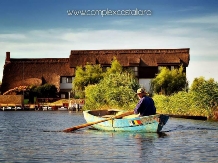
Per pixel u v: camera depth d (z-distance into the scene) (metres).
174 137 27.31
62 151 22.27
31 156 20.94
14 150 22.72
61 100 80.88
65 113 61.47
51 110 72.81
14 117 51.34
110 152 21.86
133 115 31.02
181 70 82.88
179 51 92.31
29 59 96.56
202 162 19.36
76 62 92.44
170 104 47.19
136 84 59.72
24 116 53.59
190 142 25.09
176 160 19.78
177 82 81.50
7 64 95.56
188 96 44.72
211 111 41.38
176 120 40.97
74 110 72.06
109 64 91.19
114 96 53.94
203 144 24.38
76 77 82.88
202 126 34.88
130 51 93.12
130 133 29.25
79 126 30.73
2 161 19.80
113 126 30.36
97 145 24.14
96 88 57.81
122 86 54.75
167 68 86.62
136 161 19.58
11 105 76.31
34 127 36.12
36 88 85.44
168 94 81.56
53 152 21.98
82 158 20.34
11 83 92.12
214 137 27.41
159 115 28.11
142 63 90.94
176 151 22.08
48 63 95.69
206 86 41.69
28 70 94.50
